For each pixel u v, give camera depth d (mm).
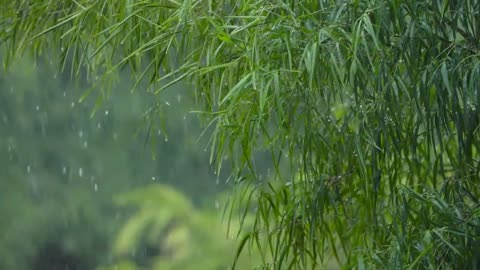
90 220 19609
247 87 6145
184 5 6125
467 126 6234
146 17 6875
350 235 7367
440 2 6348
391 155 6574
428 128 6281
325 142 6738
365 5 6090
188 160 18188
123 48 7418
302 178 6996
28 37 8148
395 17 6145
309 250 7348
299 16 6051
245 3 6090
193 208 18141
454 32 6312
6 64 8344
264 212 7078
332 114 6918
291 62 5934
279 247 7418
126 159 18500
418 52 6266
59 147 19344
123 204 18953
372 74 6266
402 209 6492
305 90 6273
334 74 5930
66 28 7887
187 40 6543
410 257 6375
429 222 6363
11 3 8117
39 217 19703
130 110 17547
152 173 18344
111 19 7059
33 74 18734
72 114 18797
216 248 17109
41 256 19969
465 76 6117
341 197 7051
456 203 6523
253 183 7547
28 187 19609
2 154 19375
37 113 19125
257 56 5898
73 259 19844
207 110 6992
